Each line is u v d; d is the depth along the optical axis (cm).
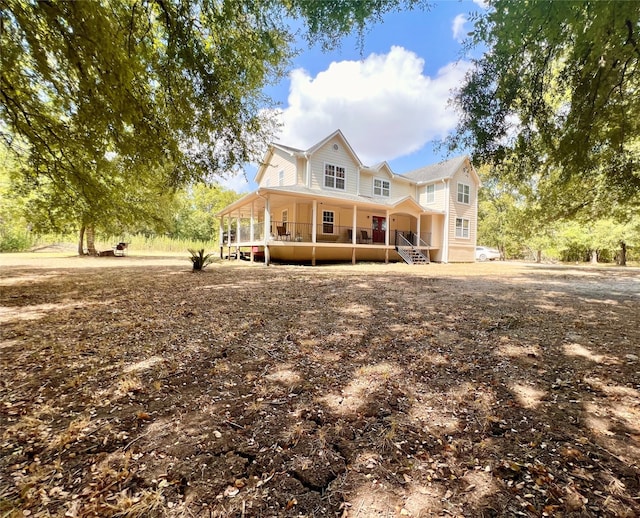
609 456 164
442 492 141
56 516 124
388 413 207
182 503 133
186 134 542
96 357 291
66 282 745
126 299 549
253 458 162
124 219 862
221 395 227
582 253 2198
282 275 943
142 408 208
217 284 739
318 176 1570
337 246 1462
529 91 410
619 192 662
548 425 193
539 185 861
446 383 249
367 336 359
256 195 1329
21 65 420
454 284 790
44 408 205
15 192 872
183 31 432
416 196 2097
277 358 296
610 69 347
